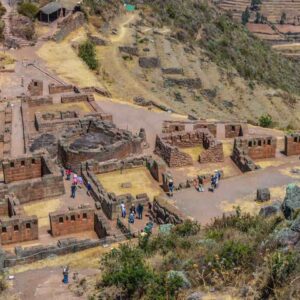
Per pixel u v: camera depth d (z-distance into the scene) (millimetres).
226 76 128500
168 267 31078
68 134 64625
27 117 73312
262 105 121500
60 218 45469
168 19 152250
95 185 53594
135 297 28844
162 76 117438
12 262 37438
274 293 25172
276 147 64125
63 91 85500
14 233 44062
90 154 58500
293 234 28875
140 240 38031
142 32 138000
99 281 33000
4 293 33062
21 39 114812
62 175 54062
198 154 63500
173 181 54531
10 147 65000
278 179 51531
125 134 63219
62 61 105625
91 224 46562
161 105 87000
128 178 55906
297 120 119375
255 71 140625
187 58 129750
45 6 129125
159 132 72875
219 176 53688
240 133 71125
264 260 27672
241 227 37000
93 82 96375
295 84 153625
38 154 56312
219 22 166250
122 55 121688
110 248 40125
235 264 28406
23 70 97812
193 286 27562
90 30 131250
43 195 52000
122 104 82938
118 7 147750
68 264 37156
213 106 113750
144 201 49188
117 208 48438
